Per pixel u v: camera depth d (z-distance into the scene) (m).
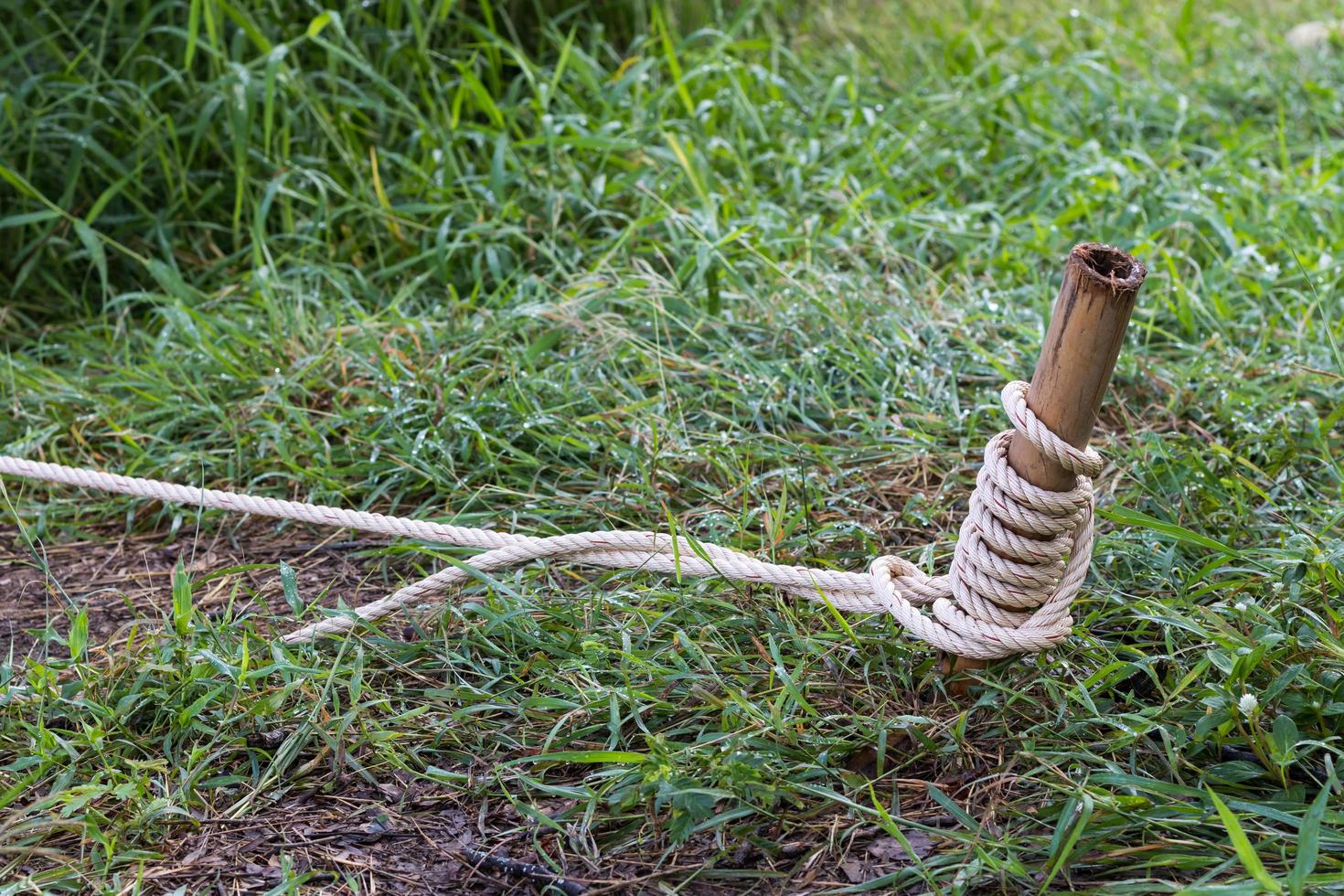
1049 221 4.21
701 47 5.30
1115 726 2.07
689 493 2.95
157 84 4.13
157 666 2.25
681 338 3.55
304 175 4.25
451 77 4.75
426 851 2.02
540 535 2.82
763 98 4.90
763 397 3.20
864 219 3.99
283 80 4.13
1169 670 2.25
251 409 3.26
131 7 4.56
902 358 3.37
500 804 2.11
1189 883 1.86
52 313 4.00
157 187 4.33
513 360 3.31
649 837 2.01
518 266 3.89
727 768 2.01
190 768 2.13
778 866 1.95
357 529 2.95
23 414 3.35
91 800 2.08
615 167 4.35
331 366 3.43
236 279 4.02
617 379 3.30
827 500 2.85
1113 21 6.10
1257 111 5.38
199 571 2.85
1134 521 2.33
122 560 2.91
